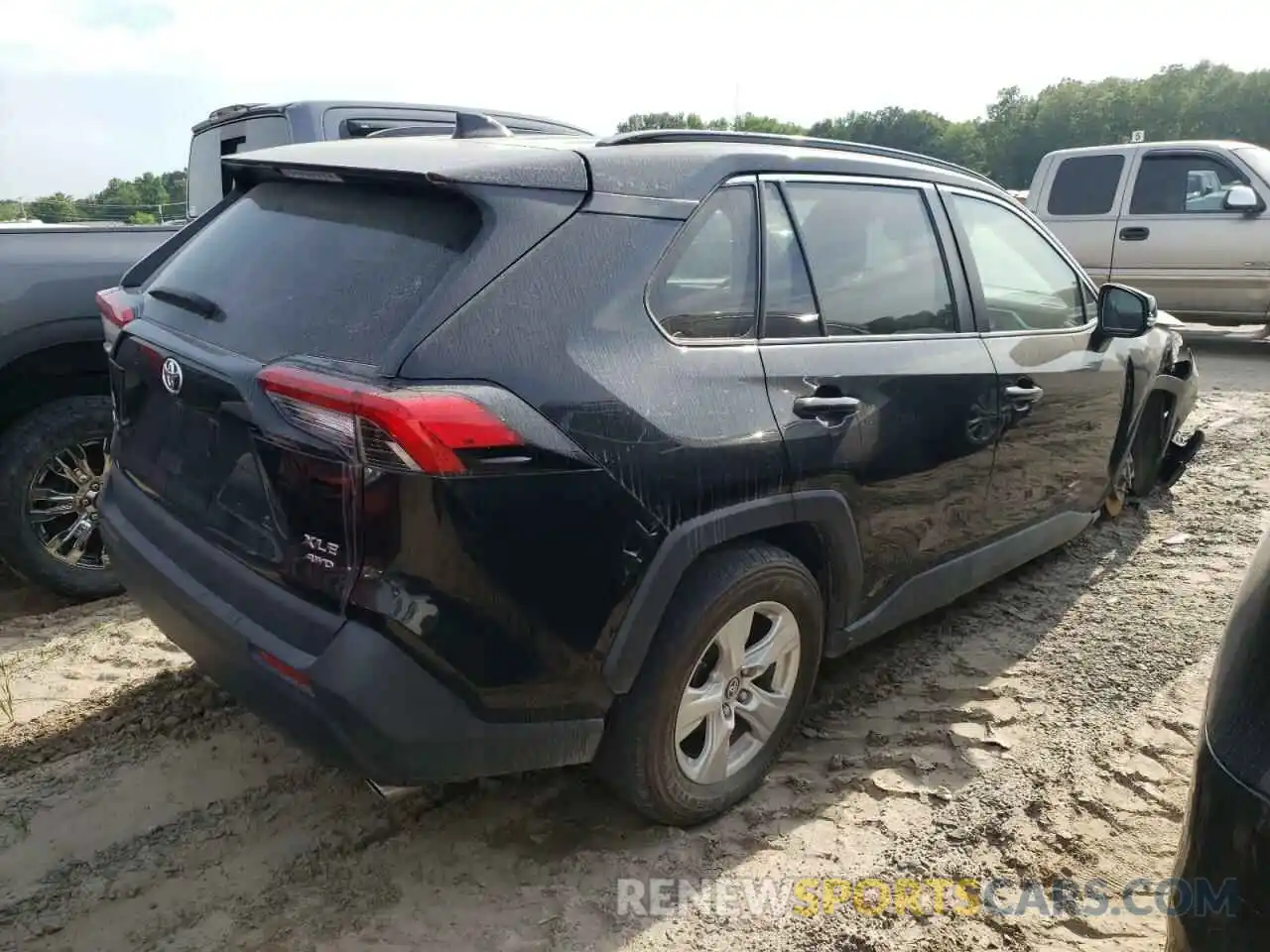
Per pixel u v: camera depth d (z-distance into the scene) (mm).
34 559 3949
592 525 2289
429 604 2111
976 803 2912
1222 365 9617
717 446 2508
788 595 2795
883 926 2451
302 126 5910
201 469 2494
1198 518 5230
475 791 2947
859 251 3125
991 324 3631
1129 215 9969
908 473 3129
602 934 2404
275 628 2254
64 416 3916
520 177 2379
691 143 2832
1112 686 3551
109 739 3156
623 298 2430
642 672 2506
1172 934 1648
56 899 2475
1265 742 1525
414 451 2021
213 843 2699
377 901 2500
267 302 2459
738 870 2645
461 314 2174
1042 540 4070
